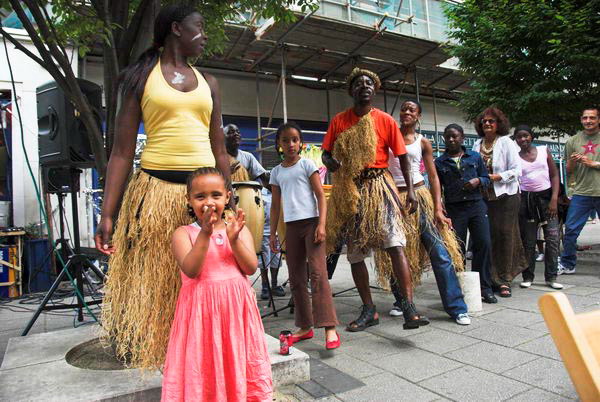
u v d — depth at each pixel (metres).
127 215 1.95
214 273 1.69
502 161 4.20
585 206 4.94
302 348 2.93
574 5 6.17
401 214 3.17
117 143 1.94
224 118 9.35
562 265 5.17
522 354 2.61
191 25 1.96
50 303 4.78
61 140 3.73
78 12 3.26
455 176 4.03
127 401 1.92
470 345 2.83
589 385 0.69
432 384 2.25
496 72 6.99
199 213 1.69
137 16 2.73
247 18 7.88
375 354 2.76
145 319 1.86
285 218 3.02
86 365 2.42
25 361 2.32
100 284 5.26
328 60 9.22
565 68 6.12
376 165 3.18
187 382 1.56
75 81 2.71
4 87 6.68
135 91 1.92
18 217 6.54
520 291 4.40
